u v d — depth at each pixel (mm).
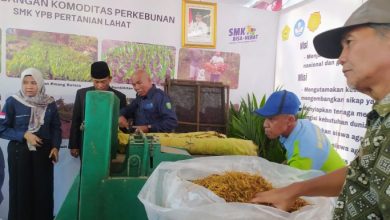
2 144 2967
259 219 680
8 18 2908
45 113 2670
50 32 3010
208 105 3262
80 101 2799
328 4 2828
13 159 2557
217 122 3254
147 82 2756
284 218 688
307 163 1418
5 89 2953
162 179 876
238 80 3551
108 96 946
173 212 720
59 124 2791
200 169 964
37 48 2990
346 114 2592
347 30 653
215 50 3453
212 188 827
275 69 3648
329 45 742
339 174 777
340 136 2652
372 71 604
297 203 791
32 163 2590
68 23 3047
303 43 3170
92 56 3129
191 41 3363
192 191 755
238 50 3523
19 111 2598
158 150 1107
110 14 3141
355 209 624
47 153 2662
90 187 947
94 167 947
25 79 2637
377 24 591
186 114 3201
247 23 3525
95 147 943
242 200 786
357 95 2473
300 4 3227
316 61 2973
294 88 3311
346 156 2578
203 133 1686
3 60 2924
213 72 3461
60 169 3117
